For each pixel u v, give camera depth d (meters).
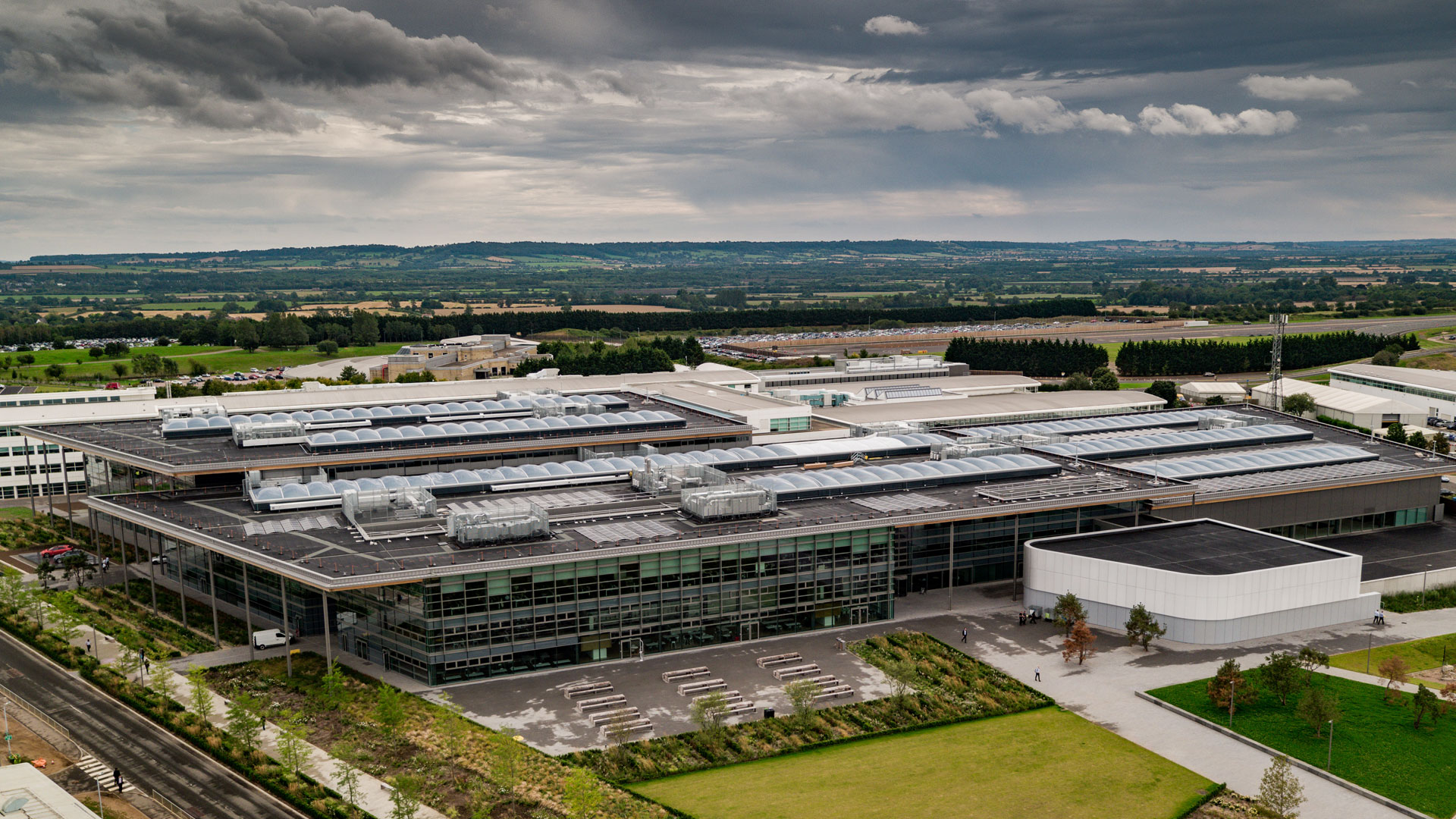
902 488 143.75
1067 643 113.88
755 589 121.56
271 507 130.12
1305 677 106.75
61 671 113.62
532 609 110.94
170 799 86.75
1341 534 163.88
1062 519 147.25
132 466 153.88
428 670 107.50
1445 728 100.19
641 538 117.06
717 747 95.00
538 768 90.88
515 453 164.12
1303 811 86.25
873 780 90.44
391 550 112.31
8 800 83.06
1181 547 131.50
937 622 127.56
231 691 106.88
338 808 84.06
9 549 158.62
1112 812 85.44
